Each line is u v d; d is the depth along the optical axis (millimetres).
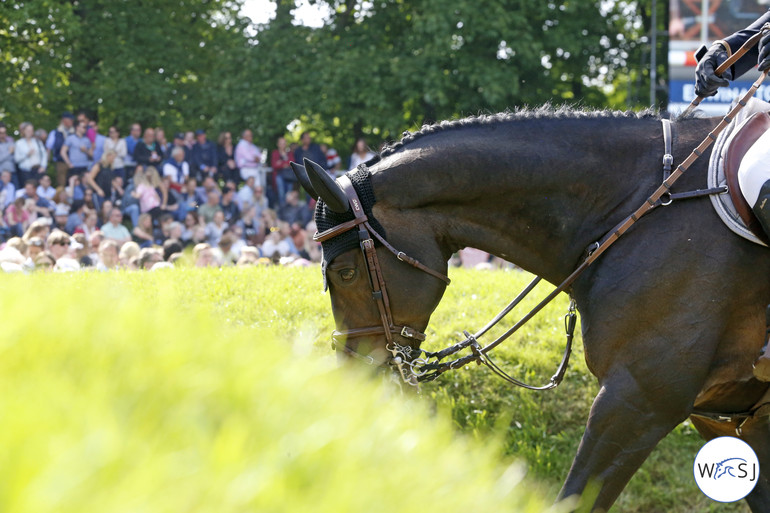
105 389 2479
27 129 27000
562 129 6953
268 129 35656
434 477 2598
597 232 6762
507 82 35344
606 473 6344
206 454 2127
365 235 6863
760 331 6461
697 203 6441
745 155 6359
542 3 36281
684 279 6312
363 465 2422
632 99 42938
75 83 37031
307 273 14984
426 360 7230
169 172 27828
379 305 6926
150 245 25891
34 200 26469
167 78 38406
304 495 2145
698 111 7074
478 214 6961
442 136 7074
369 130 40062
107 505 1749
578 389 11250
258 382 2850
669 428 6398
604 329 6430
